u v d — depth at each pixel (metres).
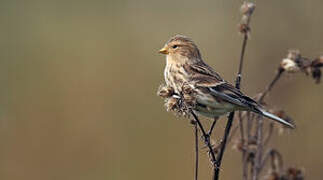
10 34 21.03
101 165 15.34
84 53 19.11
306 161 13.34
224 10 19.08
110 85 17.17
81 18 21.39
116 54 18.92
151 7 21.17
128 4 21.69
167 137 15.23
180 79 9.66
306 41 15.34
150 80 17.55
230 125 8.10
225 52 17.91
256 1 15.91
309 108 14.03
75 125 16.11
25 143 15.92
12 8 23.11
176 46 9.88
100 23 20.97
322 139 13.57
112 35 20.02
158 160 15.06
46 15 21.94
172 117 15.43
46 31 21.00
